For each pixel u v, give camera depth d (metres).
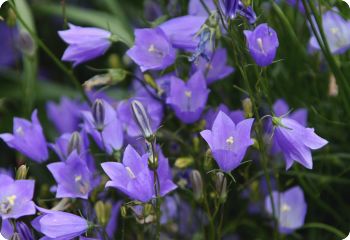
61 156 0.50
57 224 0.44
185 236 0.53
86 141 0.50
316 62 0.54
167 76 0.53
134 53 0.49
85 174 0.47
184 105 0.50
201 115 0.53
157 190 0.45
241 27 0.48
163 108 0.53
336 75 0.48
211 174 0.48
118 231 0.52
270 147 0.52
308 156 0.45
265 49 0.45
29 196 0.45
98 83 0.51
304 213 0.51
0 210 0.45
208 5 0.52
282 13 0.51
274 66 0.54
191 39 0.49
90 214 0.48
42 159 0.50
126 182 0.44
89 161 0.50
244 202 0.54
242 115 0.49
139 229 0.50
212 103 0.54
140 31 0.49
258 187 0.53
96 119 0.48
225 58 0.51
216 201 0.47
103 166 0.44
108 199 0.52
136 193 0.43
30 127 0.50
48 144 0.50
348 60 0.53
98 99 0.48
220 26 0.49
